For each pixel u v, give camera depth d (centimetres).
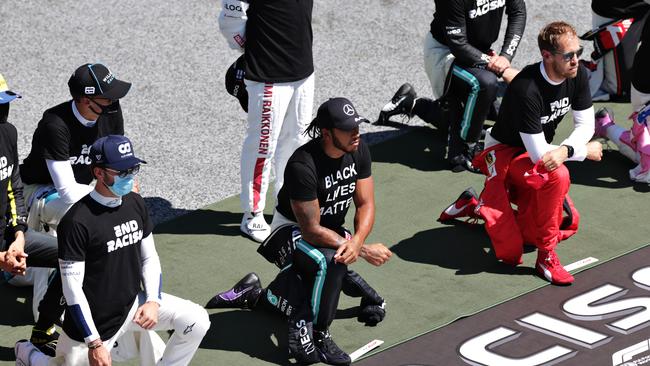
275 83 2934
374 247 2486
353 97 3806
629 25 3750
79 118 2603
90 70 2550
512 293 2731
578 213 3052
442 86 3453
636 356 2458
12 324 2633
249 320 2645
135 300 2256
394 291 2752
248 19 2922
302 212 2419
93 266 2169
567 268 2828
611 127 3391
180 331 2294
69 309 2161
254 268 2880
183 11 4378
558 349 2489
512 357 2466
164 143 3522
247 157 2995
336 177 2434
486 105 3303
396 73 3972
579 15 4384
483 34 3359
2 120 2447
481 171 3052
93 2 4428
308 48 2980
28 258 2542
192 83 3891
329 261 2417
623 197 3203
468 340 2536
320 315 2439
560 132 3578
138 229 2212
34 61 4006
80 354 2225
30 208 2698
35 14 4322
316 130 2480
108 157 2103
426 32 4250
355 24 4294
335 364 2450
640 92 3291
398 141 3562
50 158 2603
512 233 2806
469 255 2923
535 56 4088
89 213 2142
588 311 2641
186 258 2925
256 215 3027
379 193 3247
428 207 3170
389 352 2498
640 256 2873
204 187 3294
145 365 2342
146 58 4041
